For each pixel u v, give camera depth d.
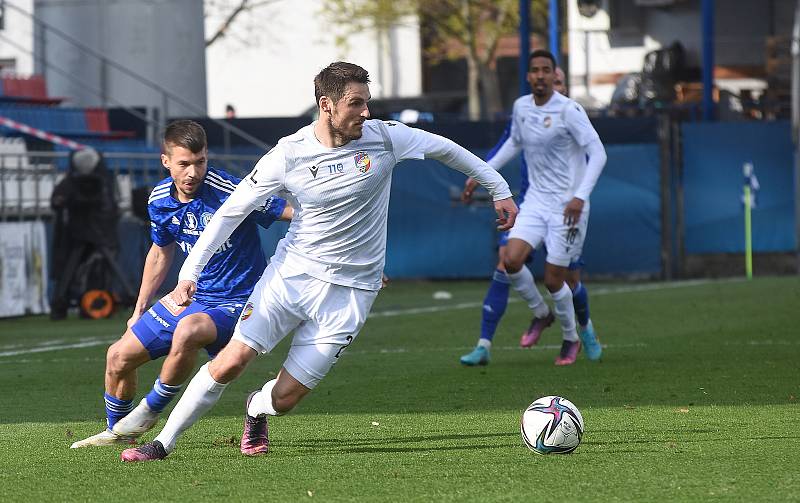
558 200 33.72
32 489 18.52
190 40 85.69
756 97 108.94
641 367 33.56
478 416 25.50
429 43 164.38
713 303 54.16
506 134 34.78
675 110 89.44
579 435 20.66
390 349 39.56
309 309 19.81
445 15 148.50
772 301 54.38
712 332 42.94
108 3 84.25
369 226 19.84
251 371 34.59
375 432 23.56
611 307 53.47
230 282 21.47
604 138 71.88
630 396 28.17
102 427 25.03
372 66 164.12
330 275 19.73
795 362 34.19
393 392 29.50
